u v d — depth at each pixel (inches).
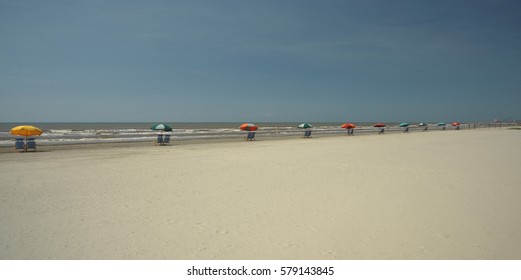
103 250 182.1
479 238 197.5
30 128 712.4
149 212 248.5
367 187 333.4
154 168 460.4
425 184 348.2
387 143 952.3
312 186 339.6
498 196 296.2
